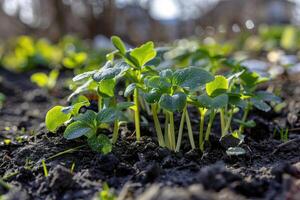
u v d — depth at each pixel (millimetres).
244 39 1318
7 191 231
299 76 674
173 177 234
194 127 349
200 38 1370
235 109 336
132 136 312
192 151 275
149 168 233
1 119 461
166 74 253
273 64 763
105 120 257
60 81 723
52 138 307
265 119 400
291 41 1135
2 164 279
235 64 376
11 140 338
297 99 493
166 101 236
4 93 646
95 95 371
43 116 457
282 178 217
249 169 248
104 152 260
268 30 1326
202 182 206
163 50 363
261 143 308
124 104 263
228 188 204
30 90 682
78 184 232
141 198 188
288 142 292
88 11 1415
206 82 246
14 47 1215
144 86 283
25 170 252
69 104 392
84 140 295
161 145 285
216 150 284
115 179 235
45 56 956
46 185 232
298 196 197
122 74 266
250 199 201
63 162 267
